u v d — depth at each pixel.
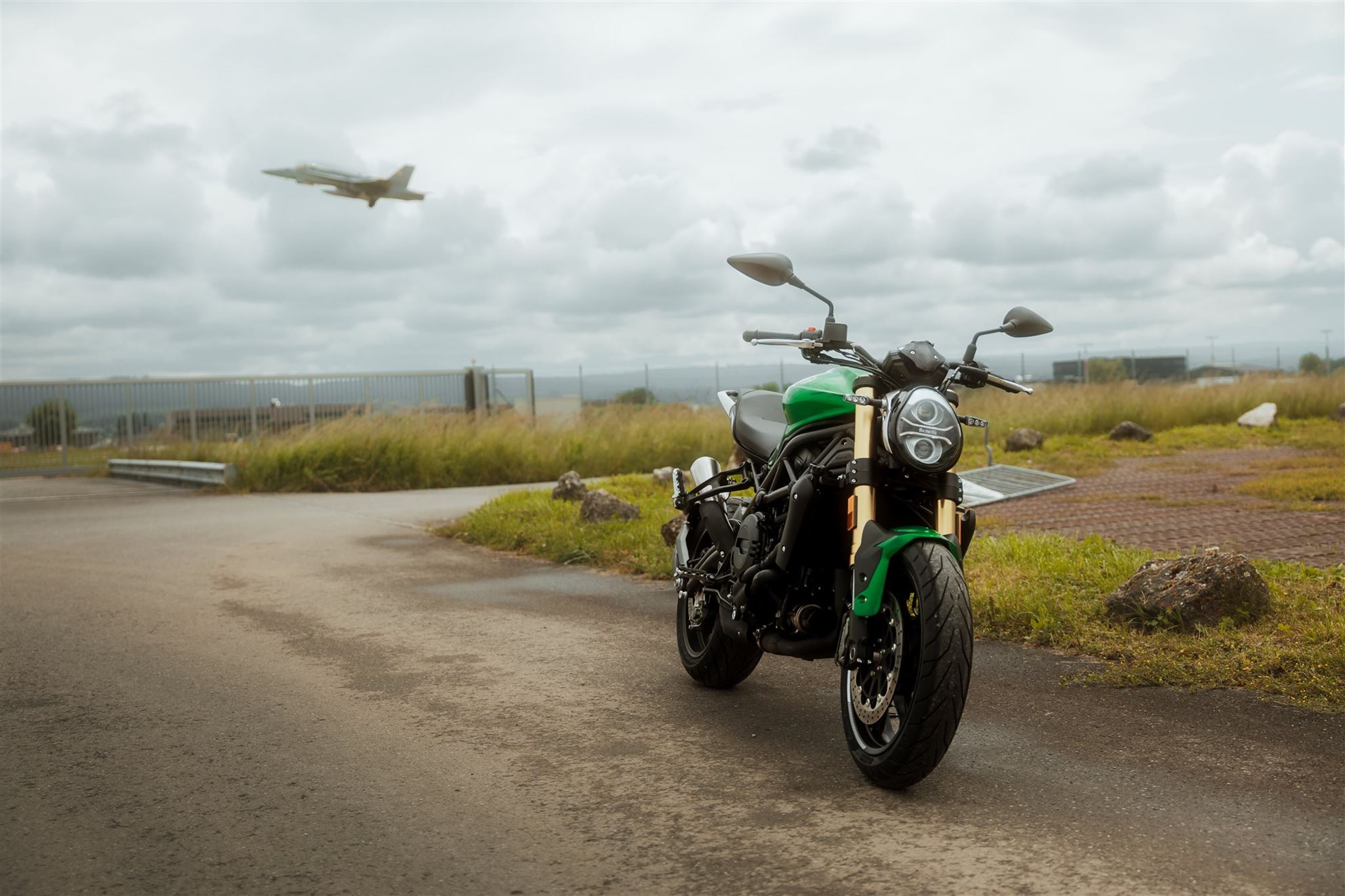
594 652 5.61
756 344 4.18
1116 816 3.22
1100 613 5.53
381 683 5.06
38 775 3.82
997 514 9.81
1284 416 22.12
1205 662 4.65
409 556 9.36
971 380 4.00
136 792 3.63
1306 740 3.82
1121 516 9.41
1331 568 6.38
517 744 4.10
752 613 4.29
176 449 23.20
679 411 21.77
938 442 3.53
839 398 3.97
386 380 27.17
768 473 4.35
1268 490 10.66
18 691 5.00
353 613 6.81
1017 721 4.17
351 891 2.85
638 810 3.39
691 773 3.74
